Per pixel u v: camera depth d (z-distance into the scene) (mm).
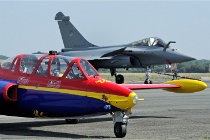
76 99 13031
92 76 13266
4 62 15008
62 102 13227
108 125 15719
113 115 12945
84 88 12969
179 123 16156
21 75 14234
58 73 13586
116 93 12531
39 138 12547
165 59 44219
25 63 14406
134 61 45312
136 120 17094
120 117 12812
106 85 12766
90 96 12836
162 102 25500
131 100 12375
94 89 12828
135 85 16484
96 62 46125
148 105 23531
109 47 47500
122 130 12750
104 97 12641
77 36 51531
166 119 17391
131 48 45156
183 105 23625
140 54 44562
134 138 12680
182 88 17750
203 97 29891
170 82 17953
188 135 13289
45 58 14094
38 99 13625
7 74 14562
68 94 13164
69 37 52000
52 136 13023
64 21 52156
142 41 45531
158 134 13484
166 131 14133
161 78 81812
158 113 19609
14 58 14781
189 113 19625
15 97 13945
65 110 13211
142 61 45156
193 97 29828
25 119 17438
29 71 14164
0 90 13711
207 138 12703
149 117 18094
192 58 44156
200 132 13914
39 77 13859
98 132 13953
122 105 12445
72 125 15734
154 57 44469
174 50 44531
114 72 46875
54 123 16281
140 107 22422
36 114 13852
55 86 13438
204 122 16453
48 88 13531
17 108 14117
